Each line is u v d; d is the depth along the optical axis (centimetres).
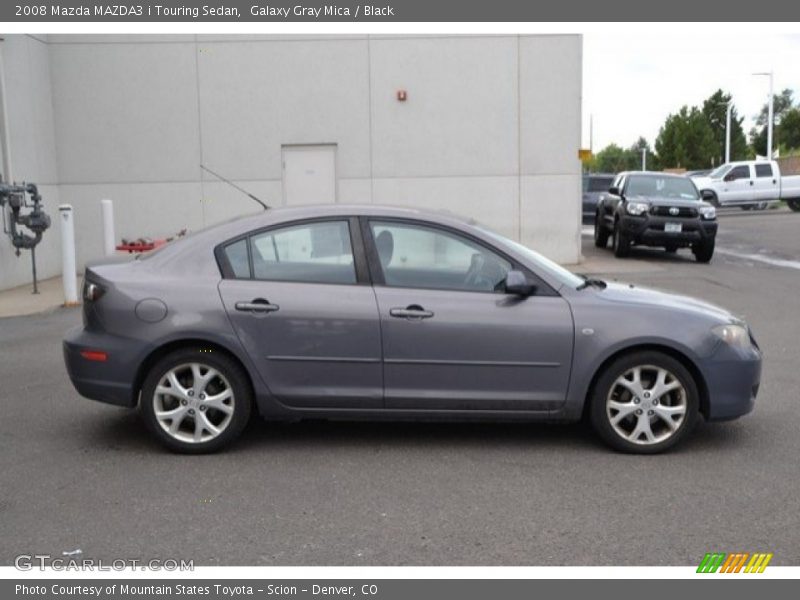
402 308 570
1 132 1416
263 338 570
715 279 1523
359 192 1708
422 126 1697
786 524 473
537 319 573
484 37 1678
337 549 444
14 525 472
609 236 2155
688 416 583
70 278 1250
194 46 1667
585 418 661
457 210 1717
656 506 497
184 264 584
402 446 606
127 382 572
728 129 5512
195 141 1686
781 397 736
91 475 547
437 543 450
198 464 567
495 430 644
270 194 1702
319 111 1688
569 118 1698
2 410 698
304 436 627
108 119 1673
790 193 3538
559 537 457
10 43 1452
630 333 571
